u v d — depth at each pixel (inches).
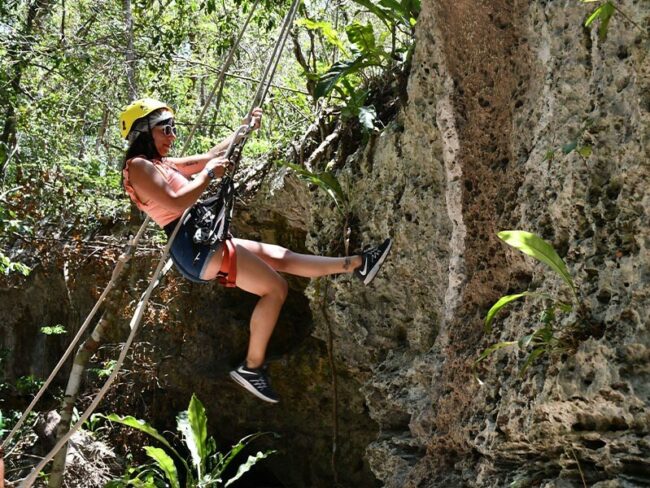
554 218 164.1
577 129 160.9
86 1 442.3
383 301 234.4
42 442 314.0
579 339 150.2
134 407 328.2
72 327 366.3
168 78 395.9
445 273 210.7
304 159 263.7
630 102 145.6
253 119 167.8
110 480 271.0
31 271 377.1
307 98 299.4
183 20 389.7
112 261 340.2
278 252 173.9
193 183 160.2
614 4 146.7
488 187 191.9
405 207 220.8
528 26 179.0
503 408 170.2
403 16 234.8
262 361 172.2
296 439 296.4
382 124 239.8
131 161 162.6
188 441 253.4
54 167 399.9
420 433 209.8
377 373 230.5
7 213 356.5
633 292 140.1
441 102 202.7
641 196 142.1
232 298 312.8
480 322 190.9
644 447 140.2
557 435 156.3
